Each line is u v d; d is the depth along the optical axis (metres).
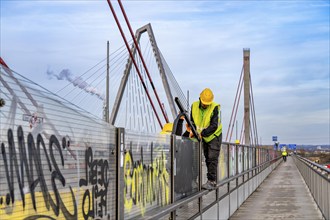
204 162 10.77
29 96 3.56
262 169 31.08
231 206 14.25
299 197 20.16
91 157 4.61
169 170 7.62
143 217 6.01
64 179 4.08
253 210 15.61
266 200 18.88
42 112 3.74
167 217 7.30
